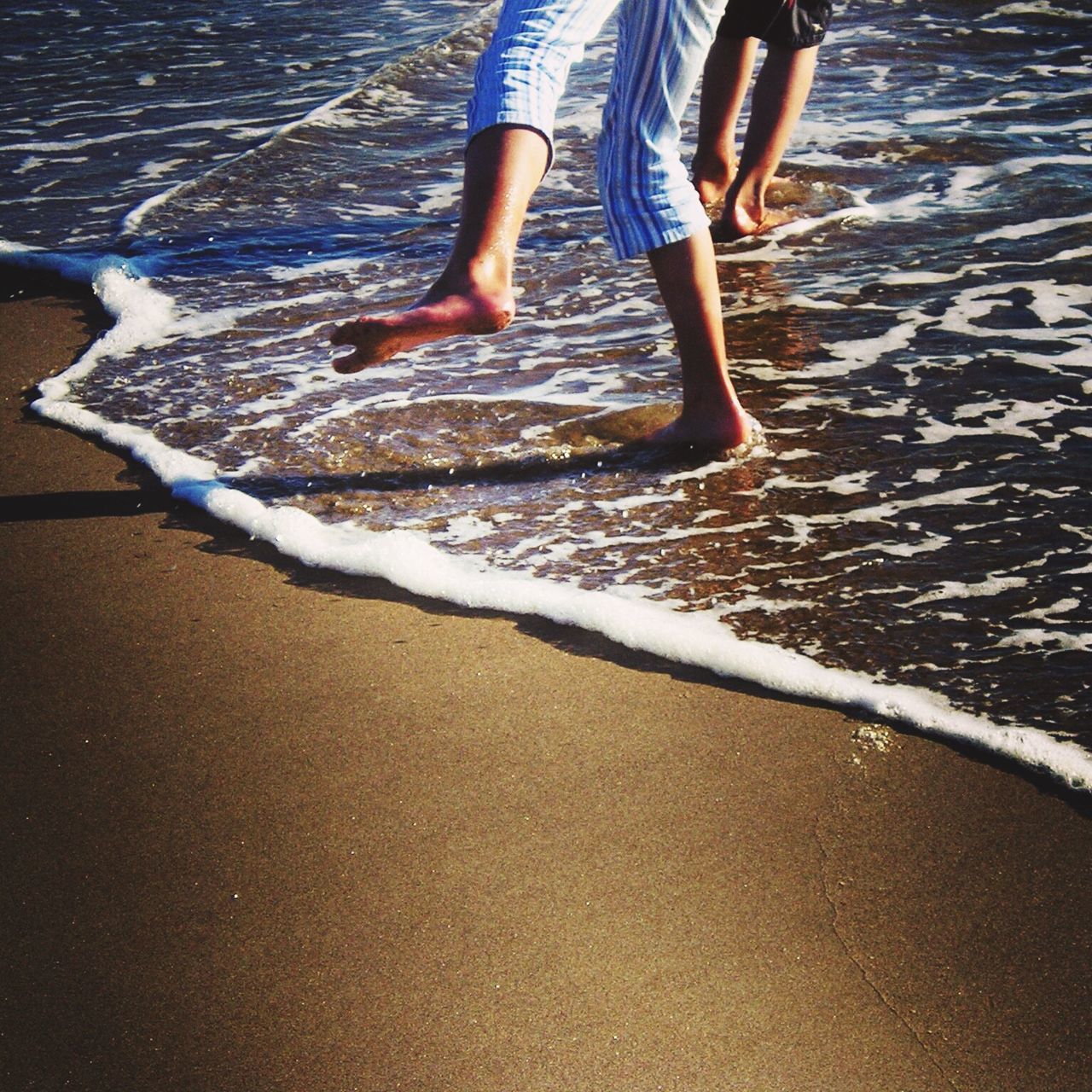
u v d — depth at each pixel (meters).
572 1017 1.50
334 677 2.13
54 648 2.25
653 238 2.55
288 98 6.32
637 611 2.25
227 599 2.37
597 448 2.84
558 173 4.89
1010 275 3.67
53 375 3.45
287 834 1.80
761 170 4.06
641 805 1.82
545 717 2.02
